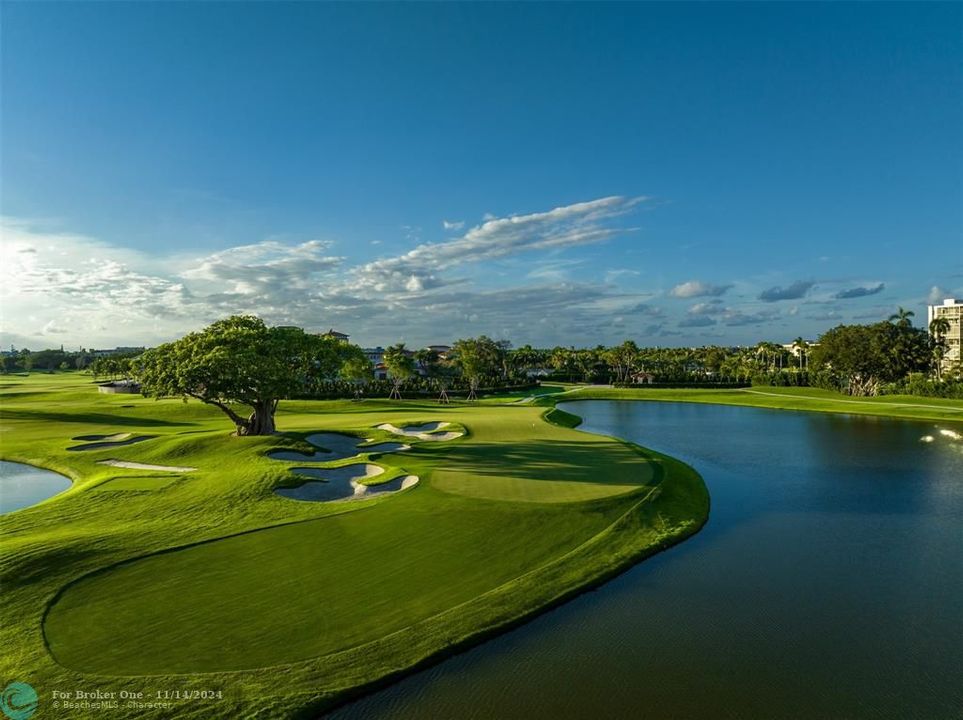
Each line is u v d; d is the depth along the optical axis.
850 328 126.88
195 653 16.02
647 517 29.20
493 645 17.55
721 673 16.20
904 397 108.06
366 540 24.41
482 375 138.62
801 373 148.12
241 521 26.48
